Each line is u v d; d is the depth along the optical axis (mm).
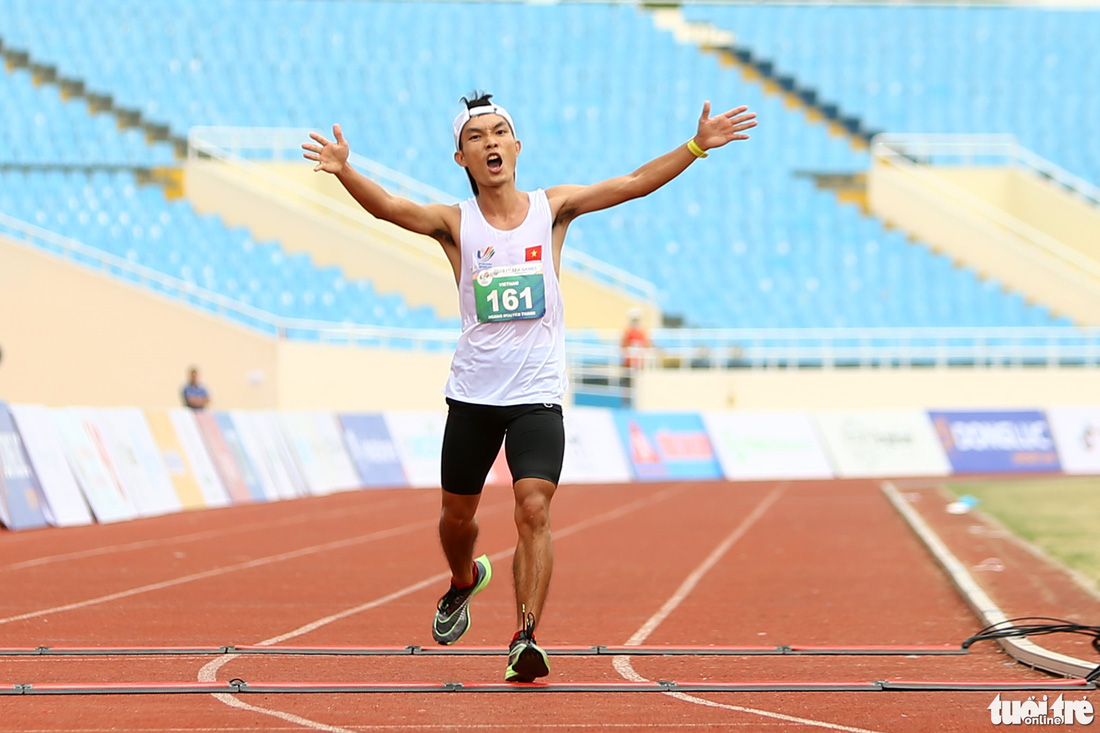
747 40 146500
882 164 131000
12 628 27484
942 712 18375
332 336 99438
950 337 110062
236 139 120562
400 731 16953
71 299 91312
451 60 139000
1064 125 138250
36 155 114125
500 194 21141
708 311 111250
